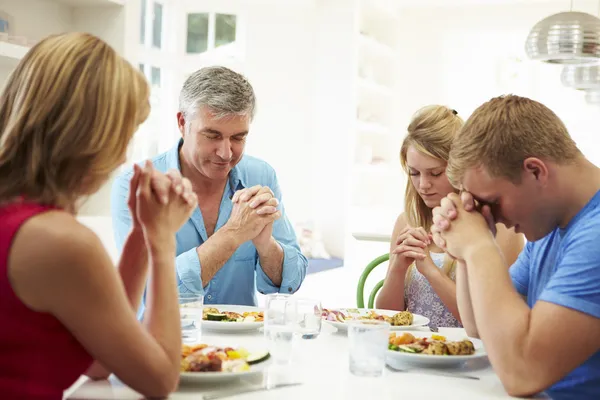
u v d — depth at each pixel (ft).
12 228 3.22
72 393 3.86
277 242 7.15
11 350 3.30
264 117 17.16
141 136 14.44
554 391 4.50
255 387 4.03
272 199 6.57
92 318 3.30
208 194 7.20
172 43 15.21
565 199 4.40
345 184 17.66
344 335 5.68
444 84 20.98
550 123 4.36
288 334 4.65
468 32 20.52
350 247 17.47
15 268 3.19
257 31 16.62
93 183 3.58
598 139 19.86
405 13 20.99
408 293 7.32
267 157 17.35
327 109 17.79
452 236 4.62
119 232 6.89
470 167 4.44
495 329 4.17
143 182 3.84
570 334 4.00
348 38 17.57
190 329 4.93
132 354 3.43
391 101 20.75
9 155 3.41
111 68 3.51
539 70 20.52
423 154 6.77
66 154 3.41
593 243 4.11
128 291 4.29
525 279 5.46
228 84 6.43
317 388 4.02
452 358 4.54
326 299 15.62
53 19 10.39
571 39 11.28
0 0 9.31
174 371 3.66
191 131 6.63
